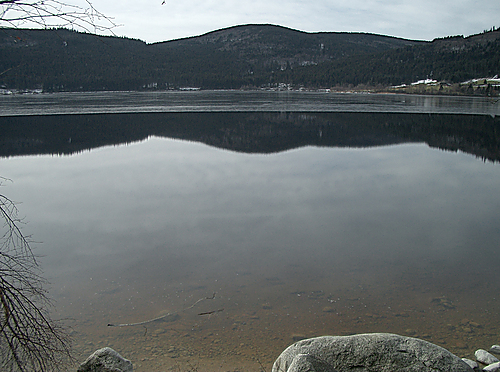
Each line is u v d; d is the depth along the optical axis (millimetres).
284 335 5477
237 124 33406
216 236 9312
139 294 6629
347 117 39719
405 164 18016
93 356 4043
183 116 40031
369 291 6773
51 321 5500
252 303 6363
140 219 10453
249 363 4836
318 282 7105
